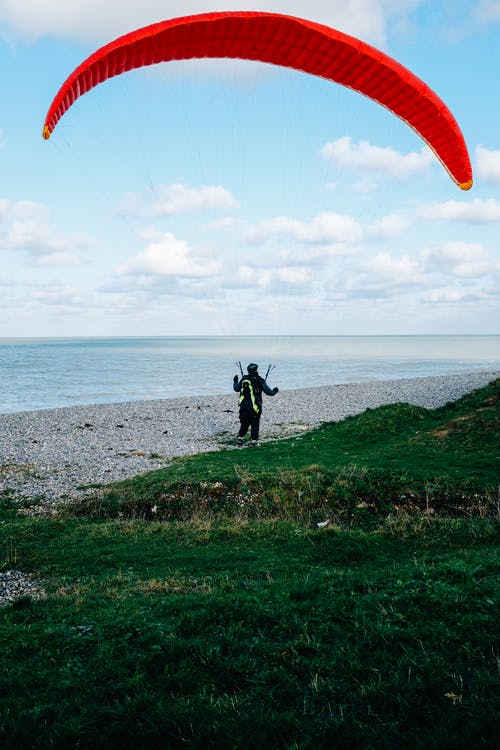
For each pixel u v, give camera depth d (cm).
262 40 1001
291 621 636
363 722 457
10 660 593
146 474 1753
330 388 4406
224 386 5284
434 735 428
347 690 500
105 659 577
